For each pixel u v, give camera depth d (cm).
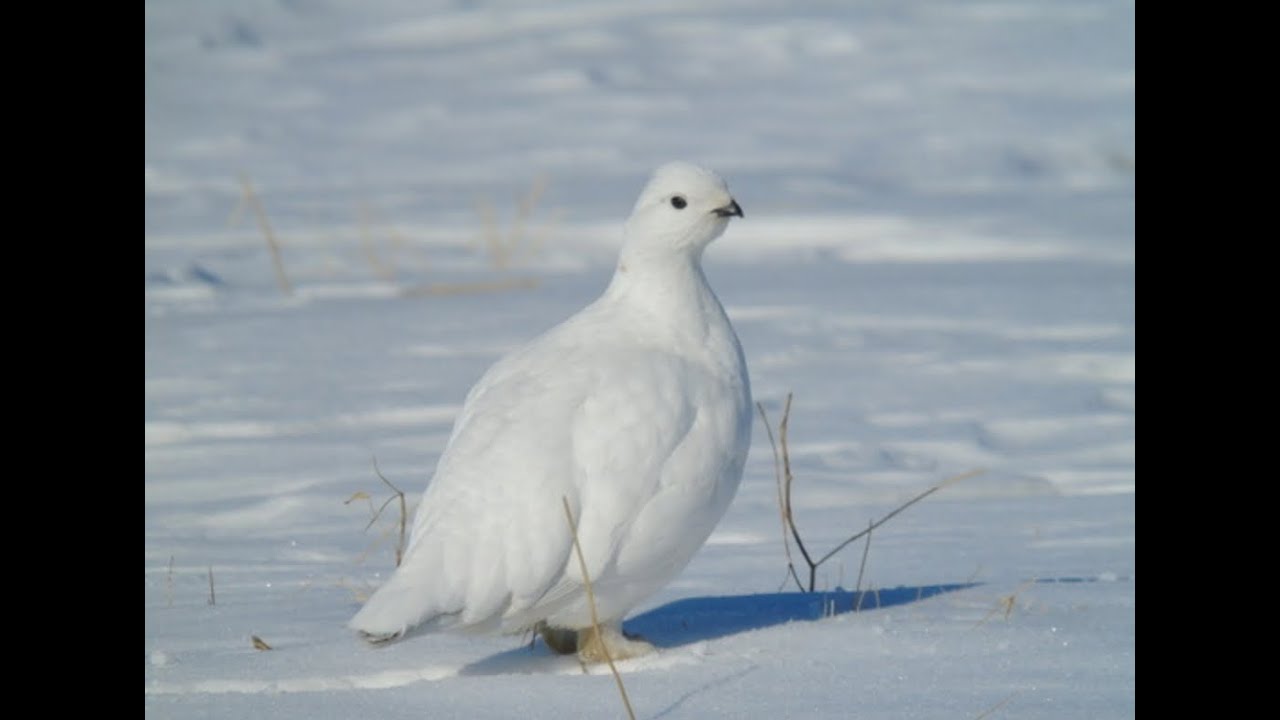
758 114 2795
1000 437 1190
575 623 693
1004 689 634
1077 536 939
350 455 1154
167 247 1997
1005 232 2020
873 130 2662
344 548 923
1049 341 1477
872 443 1170
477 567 646
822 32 3384
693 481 689
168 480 1097
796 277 1803
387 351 1498
